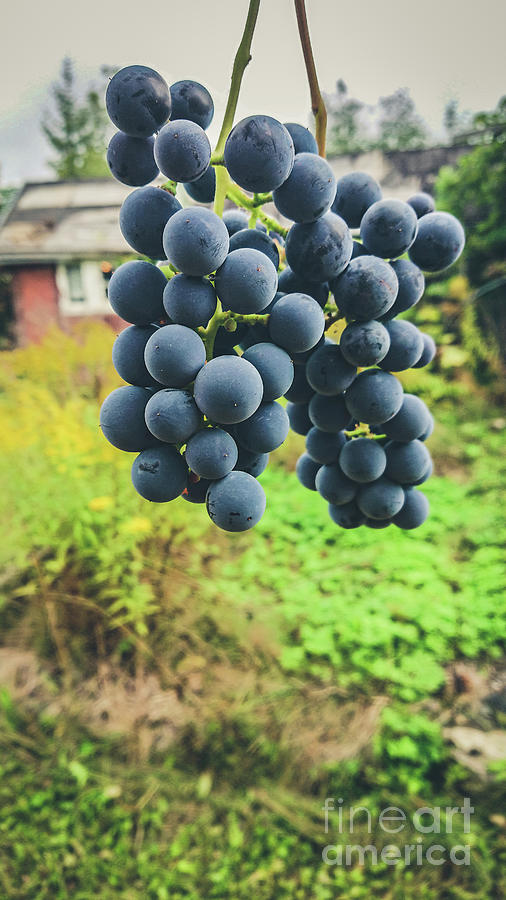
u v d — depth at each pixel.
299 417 1.30
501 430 7.51
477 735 3.57
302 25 1.02
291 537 4.96
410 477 1.22
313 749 3.49
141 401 0.93
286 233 1.04
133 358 0.93
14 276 15.21
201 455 0.88
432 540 5.10
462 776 3.33
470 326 8.59
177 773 3.48
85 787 3.42
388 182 11.02
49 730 3.74
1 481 4.36
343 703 3.72
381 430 1.20
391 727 3.52
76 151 16.00
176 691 3.87
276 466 6.34
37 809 3.36
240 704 3.71
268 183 0.84
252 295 0.85
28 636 4.22
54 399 5.13
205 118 0.98
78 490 4.29
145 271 0.90
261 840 3.19
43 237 15.23
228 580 4.48
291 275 1.04
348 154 11.58
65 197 17.20
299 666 3.91
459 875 2.98
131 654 4.07
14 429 4.70
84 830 3.25
